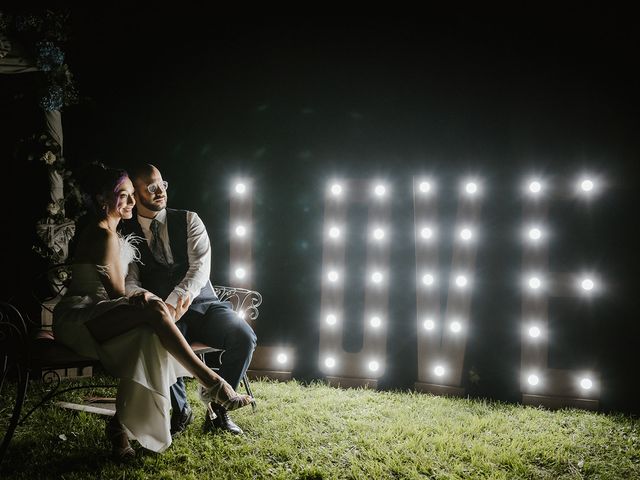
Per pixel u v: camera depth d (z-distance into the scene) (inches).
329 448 135.6
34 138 191.2
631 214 191.8
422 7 219.9
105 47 242.2
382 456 130.1
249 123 234.5
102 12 238.4
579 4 204.5
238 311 189.8
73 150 245.8
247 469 121.9
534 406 177.3
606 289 193.2
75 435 137.8
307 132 229.0
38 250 190.1
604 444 143.0
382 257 197.8
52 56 186.4
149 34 240.8
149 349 122.0
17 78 199.5
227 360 141.9
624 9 199.8
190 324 147.5
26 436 136.5
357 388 190.7
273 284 224.4
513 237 200.2
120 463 124.0
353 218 222.7
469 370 199.6
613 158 195.2
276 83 232.7
